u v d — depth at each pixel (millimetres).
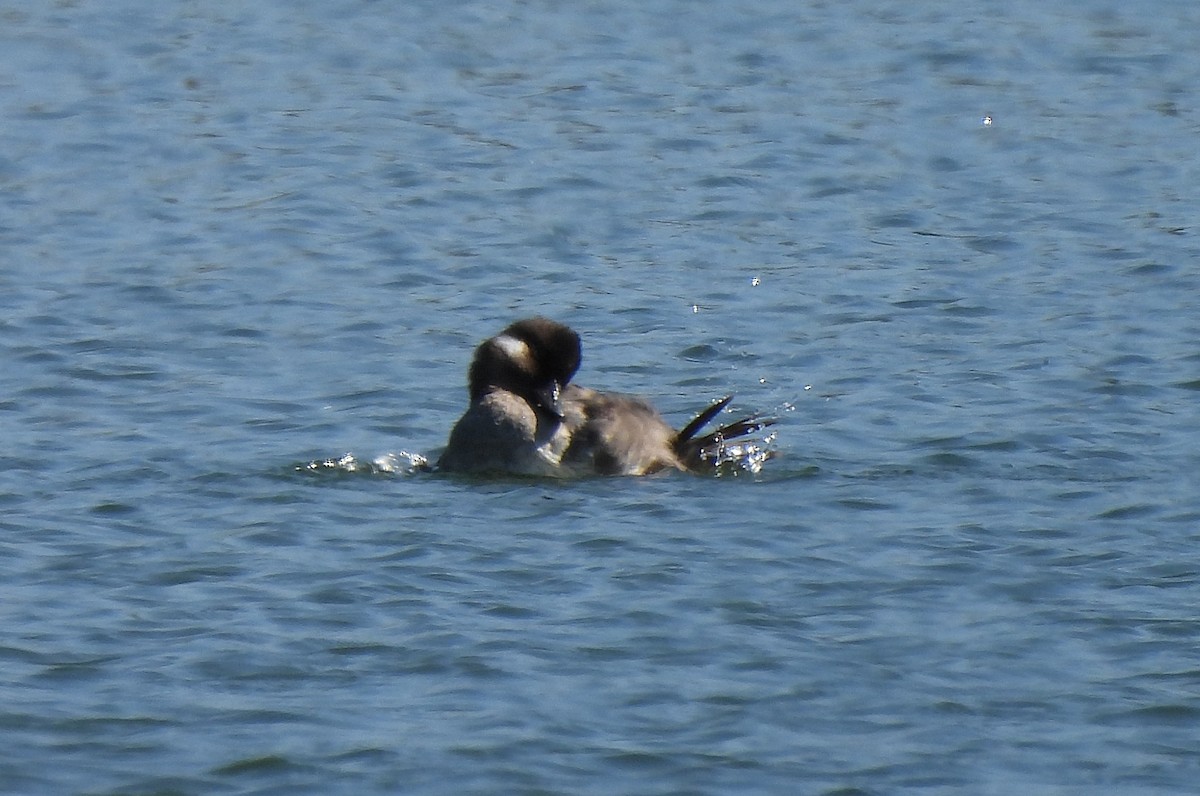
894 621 12469
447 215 24203
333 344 19328
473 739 10789
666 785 10359
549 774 10453
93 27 33781
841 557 13586
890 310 20500
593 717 11094
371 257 22453
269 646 11977
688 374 18609
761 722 11062
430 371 18578
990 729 11039
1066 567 13367
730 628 12312
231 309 20344
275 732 10867
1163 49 33000
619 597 12781
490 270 22047
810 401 17625
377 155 26828
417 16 34906
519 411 15883
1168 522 14242
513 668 11695
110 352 18781
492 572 13227
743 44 33250
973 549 13711
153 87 30266
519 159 26719
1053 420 16750
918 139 27906
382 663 11766
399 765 10508
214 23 34312
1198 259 22141
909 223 24016
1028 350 18969
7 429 16391
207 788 10273
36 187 25078
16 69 31078
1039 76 31453
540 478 15609
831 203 24891
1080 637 12234
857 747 10820
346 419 17047
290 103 29531
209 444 16188
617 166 26438
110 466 15453
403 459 16094
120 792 10211
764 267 22203
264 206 24359
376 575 13117
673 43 33344
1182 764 10680
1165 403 17219
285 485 15125
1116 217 24109
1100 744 10891
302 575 13117
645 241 23266
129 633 12141
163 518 14250
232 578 13062
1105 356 18688
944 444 16188
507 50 32844
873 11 35469
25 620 12305
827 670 11742
